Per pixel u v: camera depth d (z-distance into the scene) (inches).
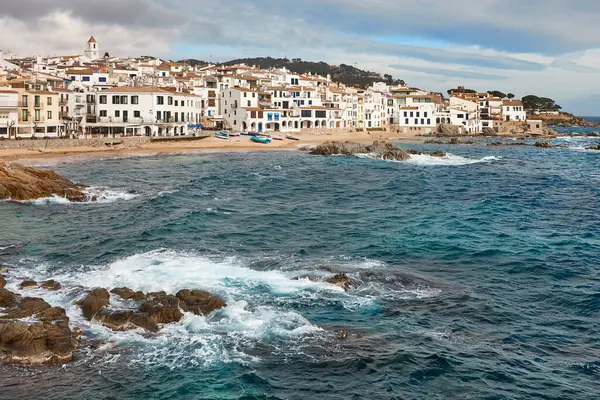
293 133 7249.0
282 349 1179.9
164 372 1091.3
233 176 3585.1
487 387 1064.8
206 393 1024.2
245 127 6845.5
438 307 1416.1
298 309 1375.5
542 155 5940.0
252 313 1338.6
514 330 1302.9
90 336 1219.9
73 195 2689.5
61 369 1096.2
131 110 5575.8
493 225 2277.3
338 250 1883.6
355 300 1438.2
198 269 1630.2
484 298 1483.8
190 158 4694.9
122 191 2923.2
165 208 2447.1
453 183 3565.5
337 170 4128.9
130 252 1795.0
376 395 1029.8
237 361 1128.8
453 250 1894.7
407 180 3646.7
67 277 1563.7
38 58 7273.6
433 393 1042.7
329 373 1095.6
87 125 5388.8
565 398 1037.8
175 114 5910.4
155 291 1451.8
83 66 7662.4
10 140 4298.7
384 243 1968.5
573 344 1242.6
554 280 1624.0
